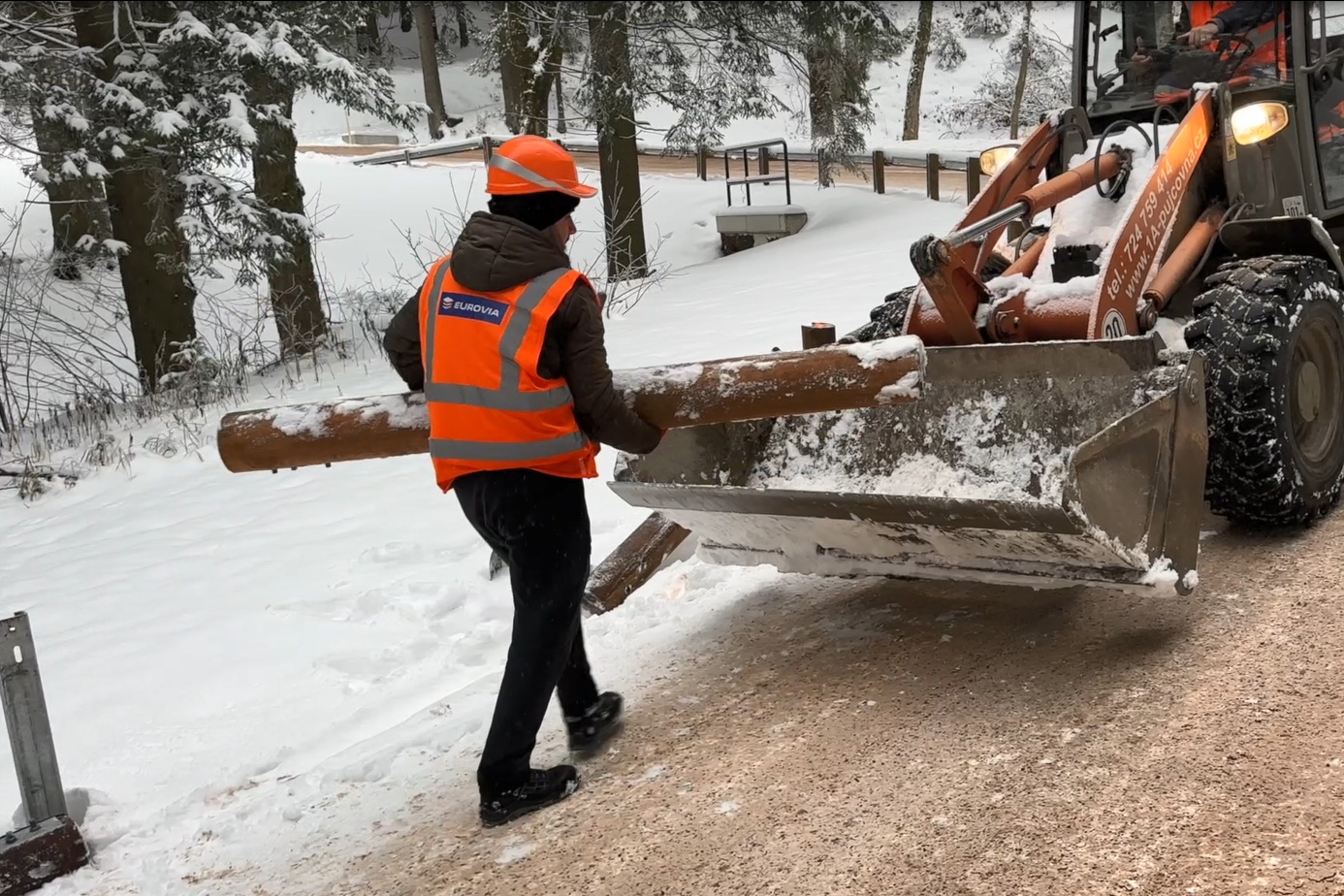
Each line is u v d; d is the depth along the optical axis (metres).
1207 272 4.71
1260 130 4.44
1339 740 2.78
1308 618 3.44
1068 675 3.38
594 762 3.40
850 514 3.55
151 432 9.72
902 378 2.91
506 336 2.91
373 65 15.62
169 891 3.10
